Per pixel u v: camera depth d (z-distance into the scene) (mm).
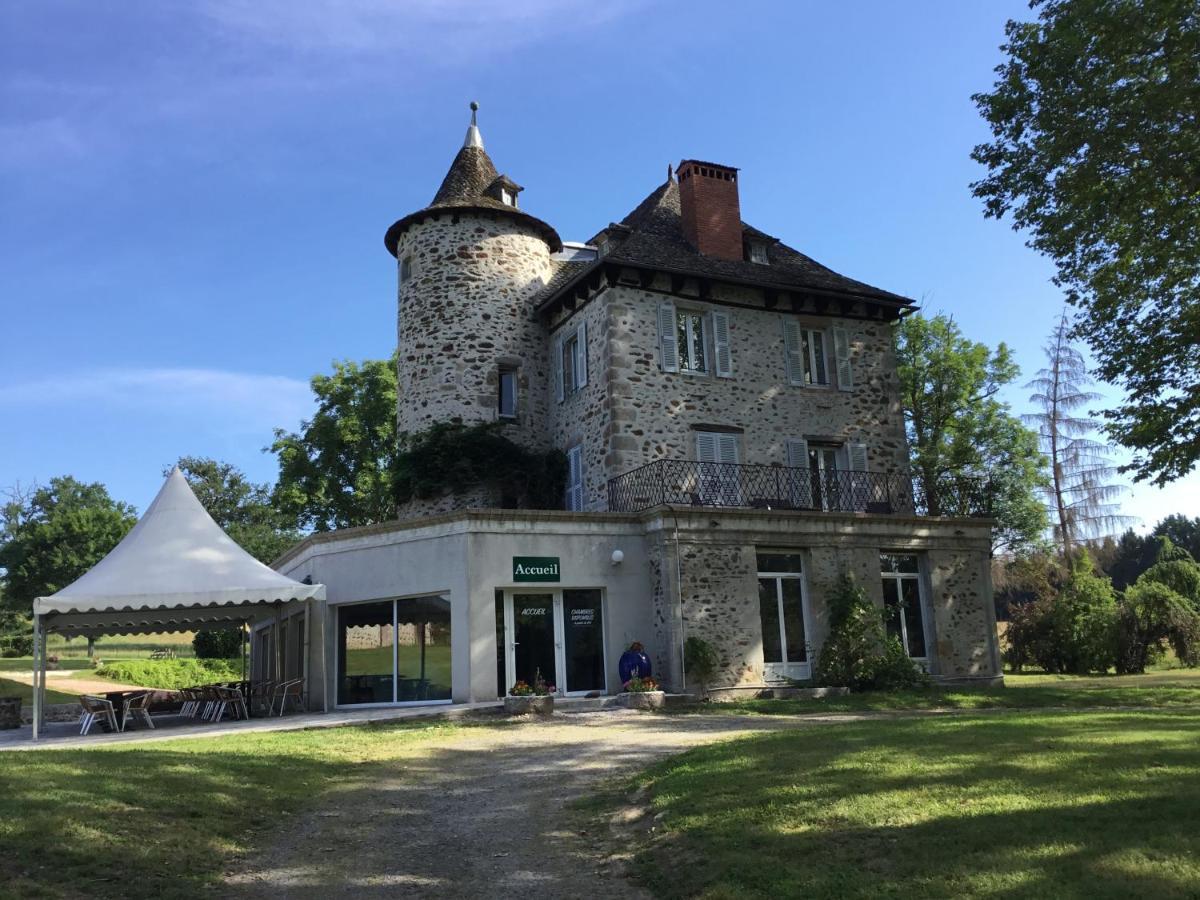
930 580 19406
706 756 8695
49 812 6367
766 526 17516
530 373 21625
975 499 22391
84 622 17094
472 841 6809
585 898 5445
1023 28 16703
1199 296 16766
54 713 19734
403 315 22219
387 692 16344
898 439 21547
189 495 17359
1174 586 33000
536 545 16297
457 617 15648
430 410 21000
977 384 31719
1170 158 14969
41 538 56062
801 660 17656
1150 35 14766
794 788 6832
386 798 8328
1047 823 5309
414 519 16312
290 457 34562
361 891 5621
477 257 21703
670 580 16469
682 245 20906
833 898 4707
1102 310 17688
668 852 6051
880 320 22031
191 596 14859
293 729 13070
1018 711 13789
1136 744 7621
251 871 6031
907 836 5434
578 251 25125
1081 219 16156
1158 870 4375
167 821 6758
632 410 18609
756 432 19859
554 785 8773
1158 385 17578
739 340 20219
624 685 15852
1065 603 28109
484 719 13891
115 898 5184
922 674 18141
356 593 16797
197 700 17641
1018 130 16875
